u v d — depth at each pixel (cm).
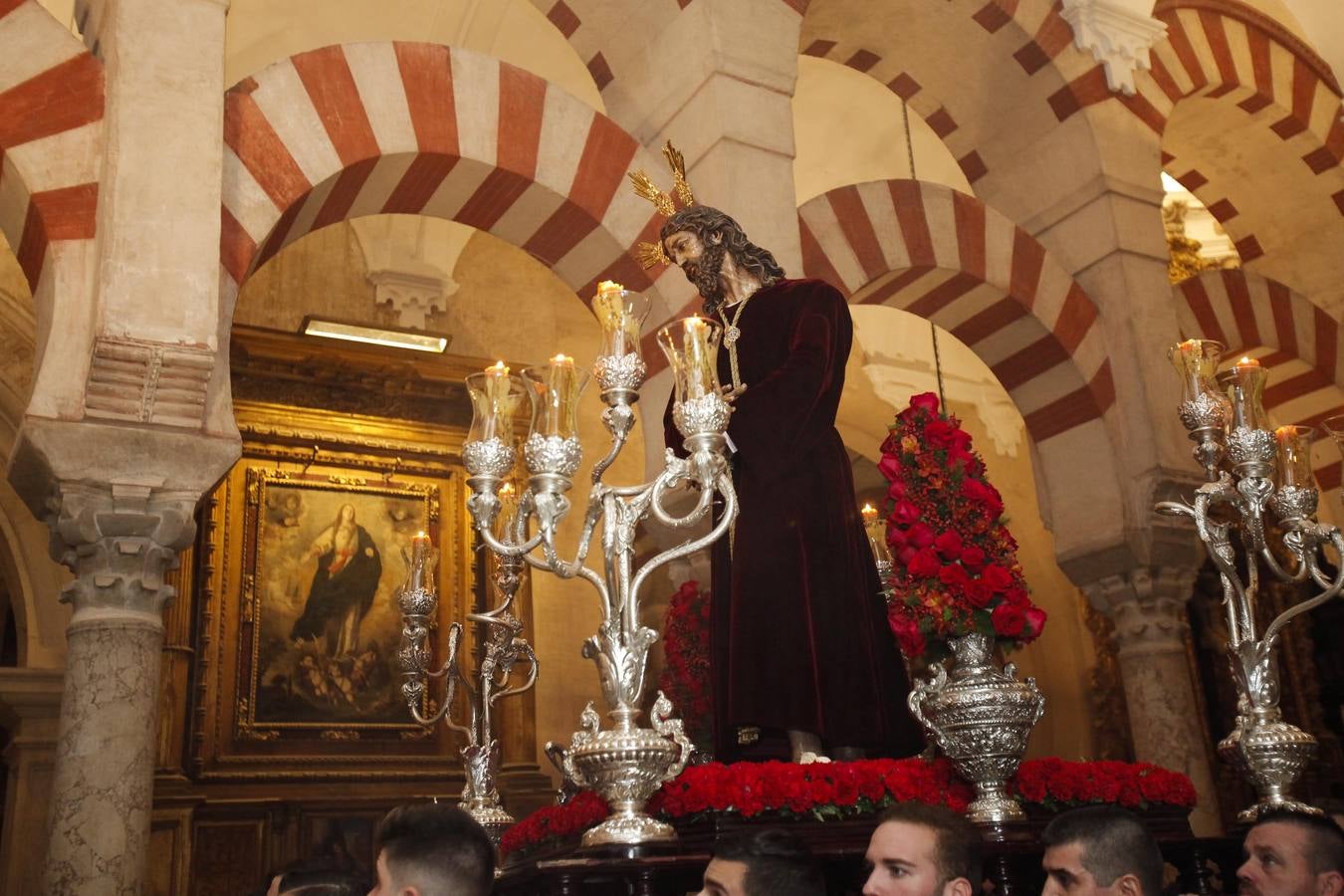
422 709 1009
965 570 404
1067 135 891
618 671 350
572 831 399
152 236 514
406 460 1068
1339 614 1291
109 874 468
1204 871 431
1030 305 827
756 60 723
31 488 521
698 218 488
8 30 550
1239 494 465
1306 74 1036
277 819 932
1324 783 1237
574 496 1116
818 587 421
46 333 518
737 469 449
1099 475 832
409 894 245
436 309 1095
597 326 1176
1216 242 1581
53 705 921
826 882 371
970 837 282
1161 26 922
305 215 618
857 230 768
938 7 855
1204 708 1234
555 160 669
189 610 945
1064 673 1256
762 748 425
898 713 428
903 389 1273
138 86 530
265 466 1016
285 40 985
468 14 1002
